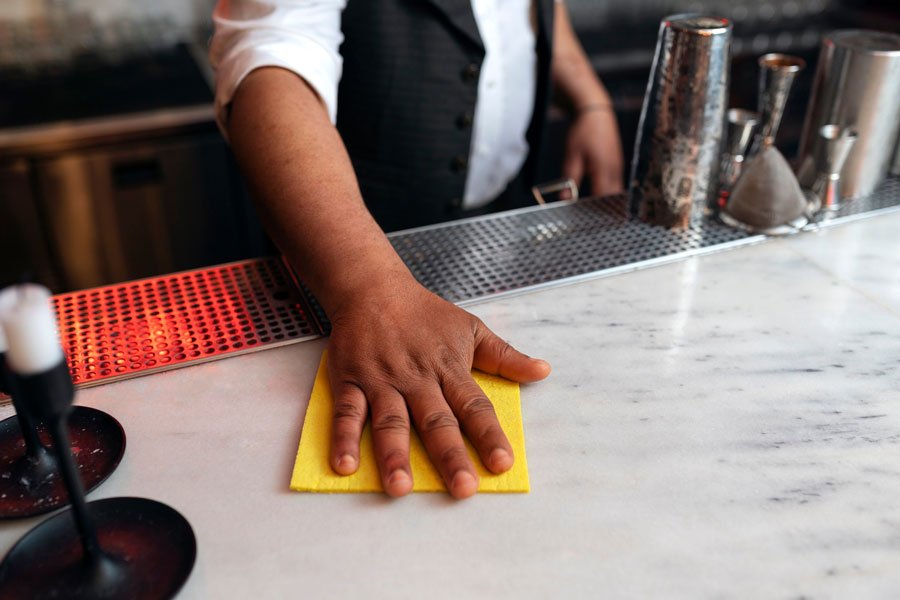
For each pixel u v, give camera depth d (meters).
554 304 0.81
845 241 0.96
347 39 1.12
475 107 1.22
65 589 0.49
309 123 0.83
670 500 0.58
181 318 0.77
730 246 0.94
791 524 0.56
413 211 1.29
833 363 0.73
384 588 0.51
